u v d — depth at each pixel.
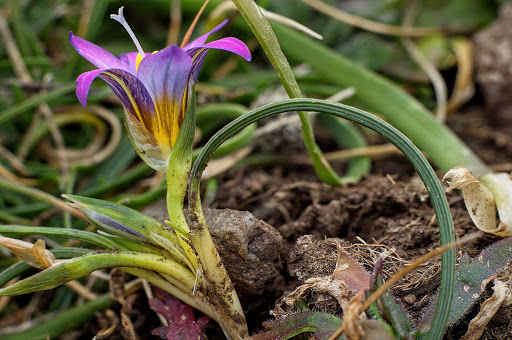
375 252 0.20
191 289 0.19
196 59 0.18
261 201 0.24
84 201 0.19
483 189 0.20
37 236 0.24
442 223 0.18
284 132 0.26
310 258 0.20
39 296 0.24
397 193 0.22
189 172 0.19
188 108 0.18
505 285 0.19
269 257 0.20
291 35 0.26
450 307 0.18
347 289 0.19
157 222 0.19
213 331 0.21
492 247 0.19
